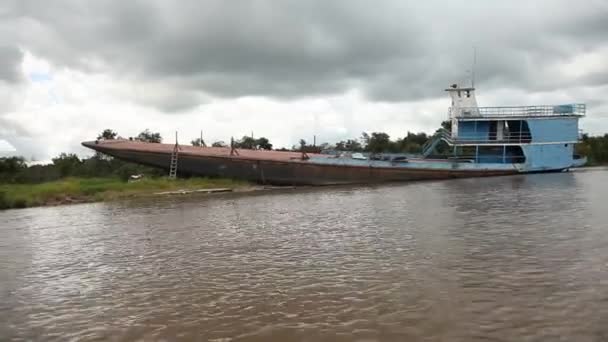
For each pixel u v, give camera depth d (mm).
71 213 28266
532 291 10078
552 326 8258
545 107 47875
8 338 9070
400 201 27438
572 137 48781
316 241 16609
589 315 8648
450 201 26328
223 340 8414
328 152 48812
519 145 47250
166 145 46562
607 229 15969
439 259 13156
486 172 46469
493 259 12852
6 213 30109
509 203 24453
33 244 18953
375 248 14977
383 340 8023
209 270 13281
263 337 8445
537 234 15852
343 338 8195
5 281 13414
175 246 16938
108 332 9102
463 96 49906
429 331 8297
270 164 42031
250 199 32125
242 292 11117
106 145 44375
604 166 70625
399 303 9758
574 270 11414
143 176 45156
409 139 86000
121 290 11852
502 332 8117
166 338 8641
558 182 36594
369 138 81625
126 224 22828
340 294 10555
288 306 9977
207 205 29250
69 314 10289
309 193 35188
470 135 48656
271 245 16281
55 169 49188
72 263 15211
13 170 46156
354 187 39469
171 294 11266
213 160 42188
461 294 10102
